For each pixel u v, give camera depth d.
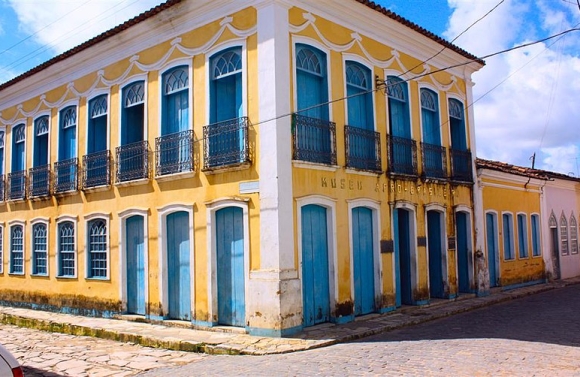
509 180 17.80
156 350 9.52
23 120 16.14
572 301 14.51
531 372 6.87
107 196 13.07
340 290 10.80
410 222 13.07
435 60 14.68
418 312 12.16
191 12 11.34
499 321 11.20
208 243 10.71
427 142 14.19
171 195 11.54
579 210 23.17
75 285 13.76
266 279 9.64
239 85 10.71
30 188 15.50
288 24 10.33
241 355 8.62
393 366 7.35
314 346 8.87
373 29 12.53
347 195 11.25
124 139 12.84
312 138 10.58
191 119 11.27
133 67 12.67
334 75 11.33
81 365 8.52
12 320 13.41
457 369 7.09
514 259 17.64
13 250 16.30
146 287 11.88
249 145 10.17
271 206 9.73
